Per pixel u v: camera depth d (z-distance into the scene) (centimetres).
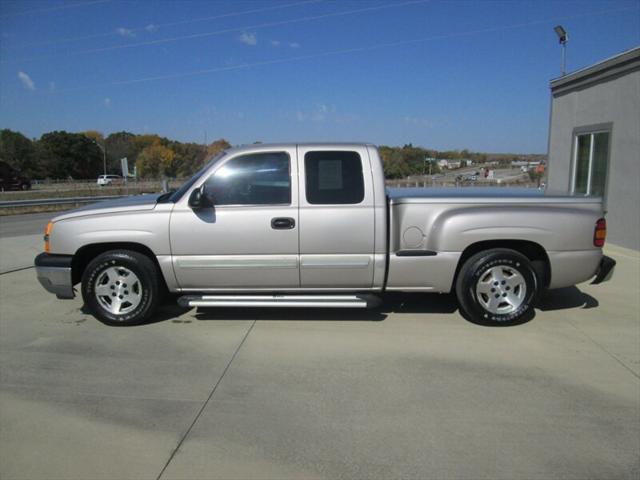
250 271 521
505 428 336
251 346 484
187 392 390
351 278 525
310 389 394
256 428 338
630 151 986
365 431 334
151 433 332
